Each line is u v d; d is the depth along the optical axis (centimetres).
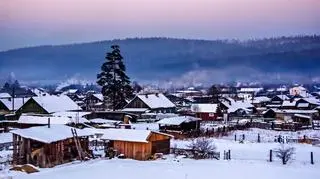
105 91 12525
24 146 5653
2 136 7431
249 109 15800
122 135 6456
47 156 5622
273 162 5931
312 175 5047
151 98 13012
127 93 12719
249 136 9119
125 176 4903
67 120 8894
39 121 9056
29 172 5069
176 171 5216
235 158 6331
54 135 5788
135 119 11169
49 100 11681
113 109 12506
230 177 4928
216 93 17188
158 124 9594
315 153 6844
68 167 5447
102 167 5441
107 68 12544
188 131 9100
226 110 14588
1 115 10962
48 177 4722
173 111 13588
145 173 5078
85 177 4791
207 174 5066
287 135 9419
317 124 11969
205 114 13150
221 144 7788
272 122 11238
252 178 4872
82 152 6072
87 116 10875
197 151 6488
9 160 5775
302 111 13675
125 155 6388
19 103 12838
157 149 6519
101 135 6581
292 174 5088
